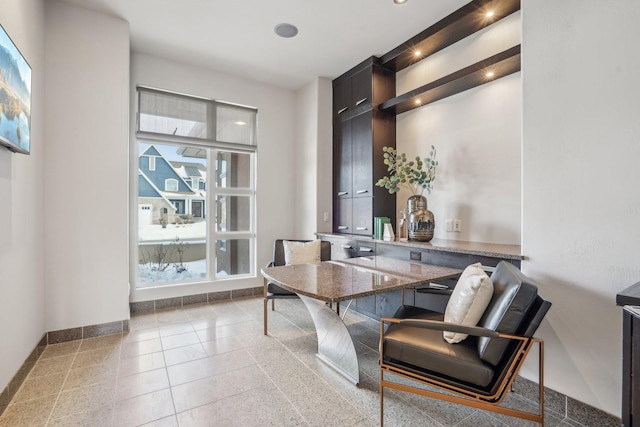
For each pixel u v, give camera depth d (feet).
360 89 11.96
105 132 8.98
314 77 13.24
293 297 9.37
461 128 9.75
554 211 5.84
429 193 10.71
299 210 14.30
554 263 5.83
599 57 5.30
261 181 13.70
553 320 5.82
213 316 10.77
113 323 9.12
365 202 11.73
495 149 8.87
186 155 12.32
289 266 8.30
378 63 11.46
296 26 9.57
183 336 9.04
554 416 5.65
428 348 5.01
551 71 5.89
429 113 10.76
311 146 13.53
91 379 6.72
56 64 8.32
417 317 6.43
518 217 8.36
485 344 4.63
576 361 5.56
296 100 14.52
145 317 10.64
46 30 8.18
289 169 14.40
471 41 9.48
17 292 6.37
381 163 11.57
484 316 5.08
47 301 8.27
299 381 6.71
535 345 6.04
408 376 5.05
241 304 12.20
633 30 4.95
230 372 7.06
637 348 3.21
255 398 6.09
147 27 9.62
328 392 6.32
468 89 9.55
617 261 5.11
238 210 13.48
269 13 8.93
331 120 13.53
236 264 13.43
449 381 4.78
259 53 11.21
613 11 5.16
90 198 8.79
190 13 8.95
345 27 9.61
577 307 5.55
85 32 8.70
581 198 5.50
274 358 7.73
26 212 6.91
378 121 11.55
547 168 5.94
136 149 11.22
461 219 9.75
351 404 5.93
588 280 5.42
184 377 6.83
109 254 9.06
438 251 8.32
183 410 5.71
